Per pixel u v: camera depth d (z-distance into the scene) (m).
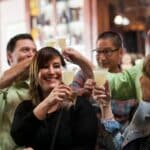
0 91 2.68
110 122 2.45
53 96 2.26
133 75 2.91
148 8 7.08
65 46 2.55
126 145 2.20
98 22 6.95
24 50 3.11
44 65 2.40
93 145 2.40
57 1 7.27
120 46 3.17
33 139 2.36
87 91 2.45
